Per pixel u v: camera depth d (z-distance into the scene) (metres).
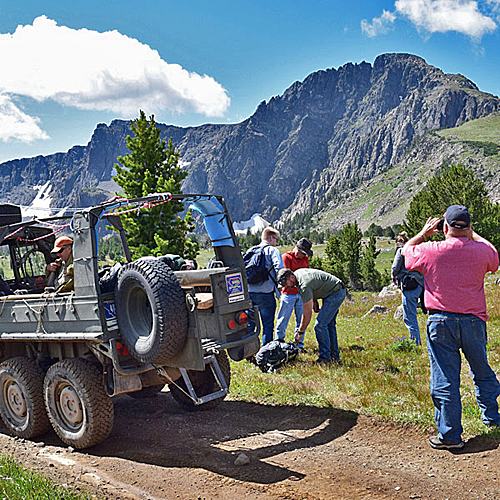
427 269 6.27
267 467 6.01
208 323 7.23
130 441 7.25
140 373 7.11
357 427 7.01
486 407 6.32
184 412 8.46
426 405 7.30
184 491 5.54
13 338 7.84
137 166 33.56
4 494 5.27
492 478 5.27
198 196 7.62
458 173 53.34
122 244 7.96
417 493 5.13
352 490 5.29
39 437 7.84
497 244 51.50
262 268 11.27
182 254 30.84
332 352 11.21
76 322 7.01
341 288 10.77
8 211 9.73
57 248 7.79
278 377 9.68
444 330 6.10
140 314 6.81
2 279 9.46
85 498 5.23
